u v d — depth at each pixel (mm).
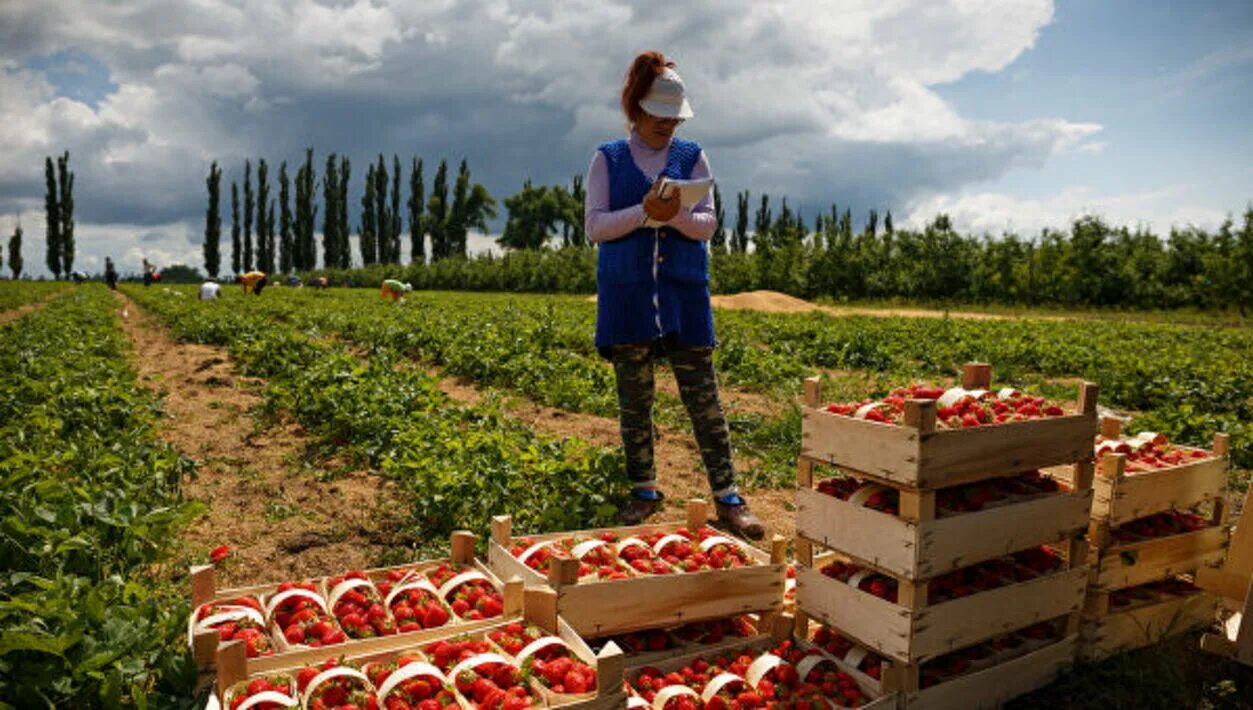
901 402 3637
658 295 5320
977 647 3658
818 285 44844
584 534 4367
